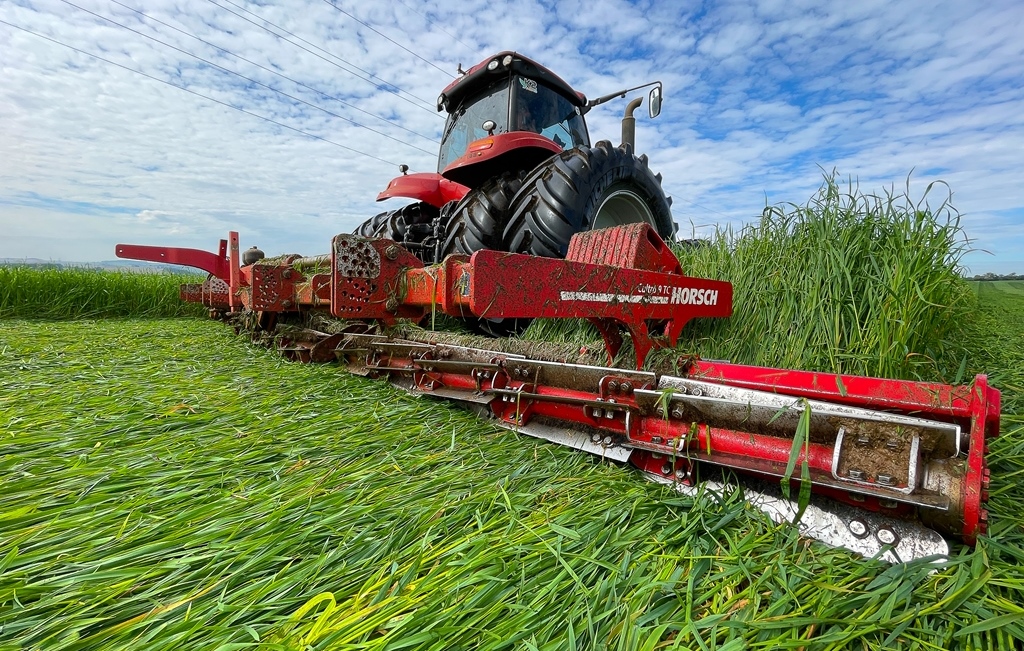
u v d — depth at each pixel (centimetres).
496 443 190
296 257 400
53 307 777
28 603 99
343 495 145
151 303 872
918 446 112
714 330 298
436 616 95
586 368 182
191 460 168
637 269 213
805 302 264
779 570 108
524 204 326
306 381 279
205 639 90
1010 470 160
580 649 89
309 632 91
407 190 462
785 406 134
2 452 169
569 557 115
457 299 165
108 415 211
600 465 168
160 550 117
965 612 96
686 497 143
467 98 483
